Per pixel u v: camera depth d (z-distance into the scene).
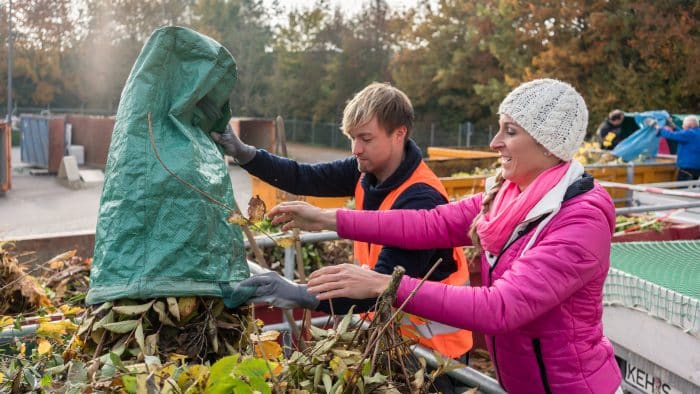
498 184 2.24
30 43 49.28
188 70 2.32
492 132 36.75
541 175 2.04
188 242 2.13
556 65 29.50
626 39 28.59
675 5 26.98
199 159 2.25
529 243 2.02
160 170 2.16
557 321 2.03
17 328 2.59
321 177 3.15
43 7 48.53
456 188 8.99
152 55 2.25
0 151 19.12
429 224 2.45
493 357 2.24
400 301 1.94
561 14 29.30
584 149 11.71
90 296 2.10
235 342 2.27
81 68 51.25
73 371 1.97
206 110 2.42
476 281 5.20
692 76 26.44
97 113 51.62
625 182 11.22
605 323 3.52
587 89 29.33
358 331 2.08
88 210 16.61
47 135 24.14
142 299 2.12
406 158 2.72
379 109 2.63
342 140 44.81
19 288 3.70
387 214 2.48
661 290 3.13
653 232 6.26
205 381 1.78
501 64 33.72
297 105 48.66
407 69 40.62
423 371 2.19
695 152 12.05
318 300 2.02
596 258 1.95
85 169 25.16
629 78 27.64
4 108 49.94
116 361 1.85
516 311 1.88
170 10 50.69
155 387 1.73
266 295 2.03
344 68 46.25
